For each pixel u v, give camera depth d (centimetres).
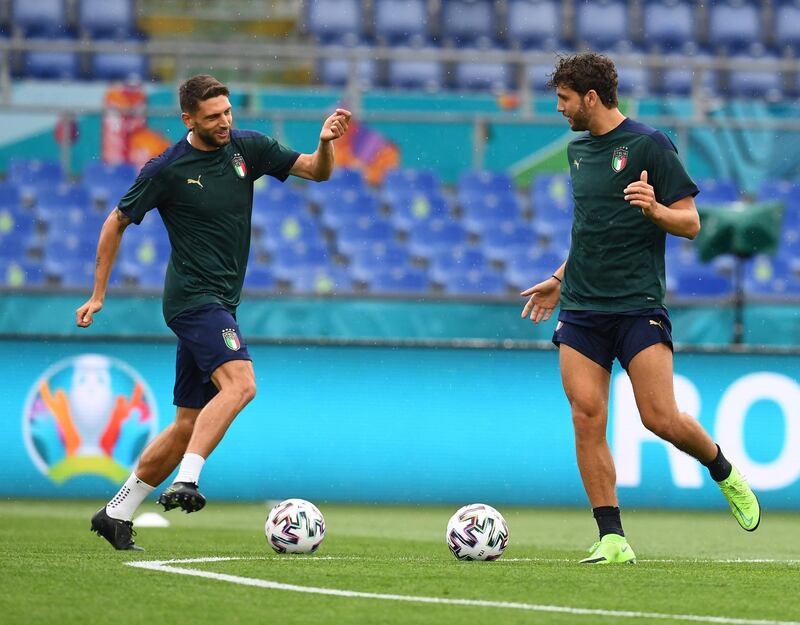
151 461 2302
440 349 4241
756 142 5747
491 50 6775
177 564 2019
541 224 5797
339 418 4206
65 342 4125
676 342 4494
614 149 2180
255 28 6762
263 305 4388
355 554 2394
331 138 2262
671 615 1530
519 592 1712
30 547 2422
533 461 4244
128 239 5509
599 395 2206
